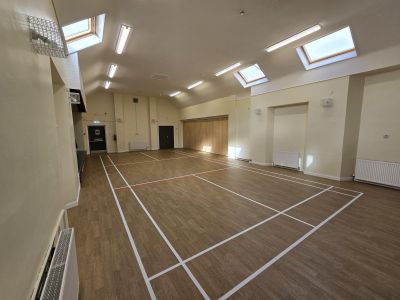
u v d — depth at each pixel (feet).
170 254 7.25
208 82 27.99
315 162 18.04
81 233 8.73
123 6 10.52
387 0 10.52
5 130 2.68
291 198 12.69
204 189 14.80
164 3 10.41
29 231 3.32
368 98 15.30
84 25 13.05
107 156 33.12
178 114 45.60
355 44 13.65
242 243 7.90
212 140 36.24
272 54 17.79
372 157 15.34
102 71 22.97
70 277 4.13
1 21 2.75
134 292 5.57
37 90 4.63
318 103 17.22
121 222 9.75
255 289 5.64
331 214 10.34
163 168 22.79
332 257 6.99
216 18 11.86
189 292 5.56
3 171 2.53
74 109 28.27
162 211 11.00
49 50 4.81
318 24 12.56
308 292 5.51
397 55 12.44
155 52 17.01
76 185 12.82
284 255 7.13
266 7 10.85
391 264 6.61
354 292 5.50
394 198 12.43
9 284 2.48
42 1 5.89
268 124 22.54
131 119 40.06
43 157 4.60
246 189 14.69
